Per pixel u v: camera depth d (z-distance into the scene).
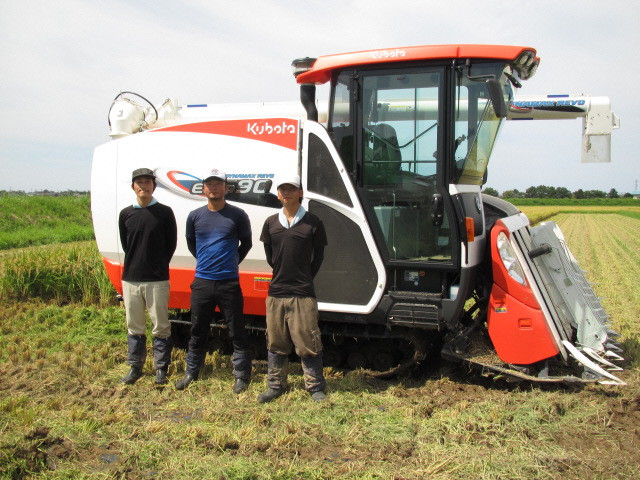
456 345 4.96
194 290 4.77
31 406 4.36
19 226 22.05
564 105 6.11
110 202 5.90
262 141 5.29
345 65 4.82
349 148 4.96
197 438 3.83
